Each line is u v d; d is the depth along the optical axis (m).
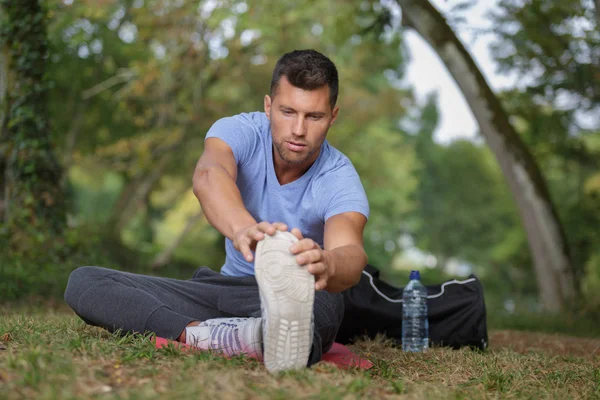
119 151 16.00
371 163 23.38
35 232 7.88
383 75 26.66
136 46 15.70
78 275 3.03
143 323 2.85
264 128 3.06
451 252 40.84
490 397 2.52
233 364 2.52
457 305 4.23
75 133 17.92
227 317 3.10
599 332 8.18
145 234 28.34
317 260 2.32
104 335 3.13
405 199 33.31
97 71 17.67
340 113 18.97
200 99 15.40
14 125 8.07
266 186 3.03
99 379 2.17
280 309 2.31
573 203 14.00
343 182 2.92
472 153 40.75
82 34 14.66
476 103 10.74
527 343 5.75
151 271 11.94
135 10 14.12
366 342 4.09
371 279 4.27
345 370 2.72
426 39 10.82
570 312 9.73
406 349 4.14
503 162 10.77
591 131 12.84
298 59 2.69
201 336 2.79
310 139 2.74
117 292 2.91
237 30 13.99
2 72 8.07
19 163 7.97
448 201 40.81
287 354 2.38
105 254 9.43
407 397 2.35
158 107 15.71
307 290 2.31
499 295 14.97
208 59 14.80
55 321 3.76
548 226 10.59
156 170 18.86
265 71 15.46
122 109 16.59
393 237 34.69
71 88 17.55
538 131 12.76
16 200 7.98
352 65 18.03
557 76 11.77
